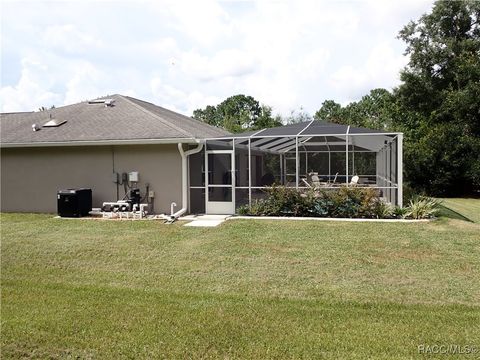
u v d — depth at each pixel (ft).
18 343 18.43
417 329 19.44
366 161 77.77
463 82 109.81
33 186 59.26
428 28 119.24
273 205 51.21
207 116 224.74
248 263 31.17
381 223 44.50
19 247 36.73
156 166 54.95
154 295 25.14
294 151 80.94
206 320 20.83
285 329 19.63
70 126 61.26
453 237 37.83
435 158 91.66
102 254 34.42
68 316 21.66
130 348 17.83
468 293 24.68
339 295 24.66
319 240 37.17
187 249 35.29
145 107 69.26
